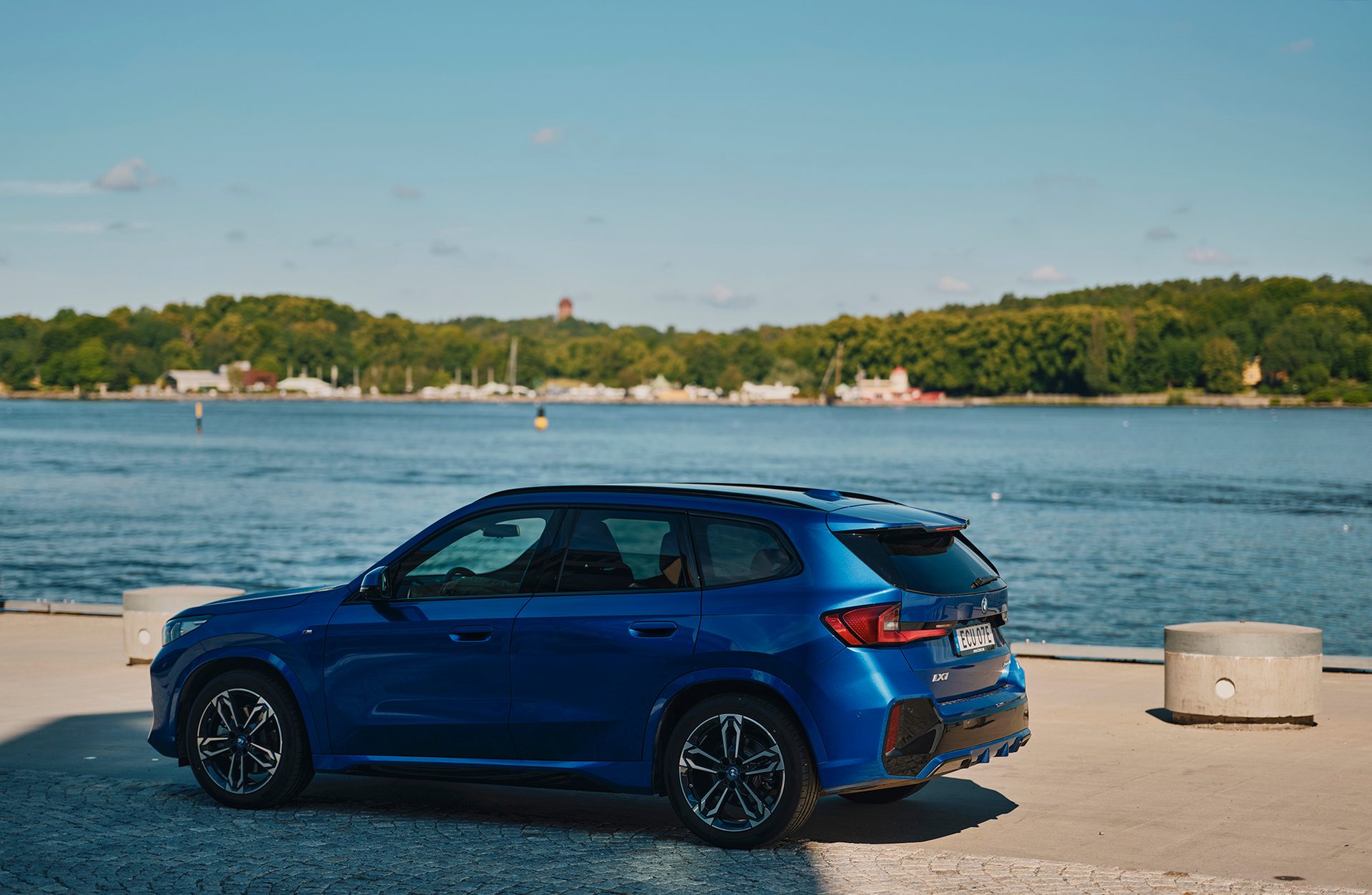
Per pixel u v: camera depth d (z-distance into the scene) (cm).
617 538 685
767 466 7394
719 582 659
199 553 3253
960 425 16175
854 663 626
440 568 716
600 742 667
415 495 5091
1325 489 5919
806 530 654
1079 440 11588
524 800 757
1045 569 3123
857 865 617
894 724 621
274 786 721
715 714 645
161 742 754
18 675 1163
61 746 887
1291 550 3497
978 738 654
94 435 11406
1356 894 570
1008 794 761
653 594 668
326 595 737
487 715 686
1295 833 675
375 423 15312
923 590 644
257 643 731
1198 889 580
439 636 698
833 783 624
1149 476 6788
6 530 3788
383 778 816
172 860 626
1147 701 1050
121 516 4197
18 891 578
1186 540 3753
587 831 683
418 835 673
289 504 4666
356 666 712
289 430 12750
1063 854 639
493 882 590
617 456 8369
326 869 611
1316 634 958
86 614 1569
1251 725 945
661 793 673
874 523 652
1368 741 899
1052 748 880
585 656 669
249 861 625
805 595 640
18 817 705
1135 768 823
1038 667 1216
